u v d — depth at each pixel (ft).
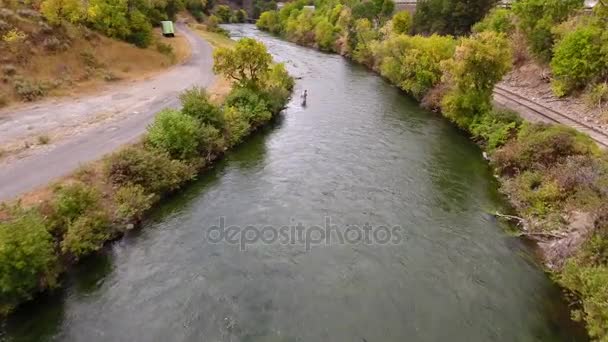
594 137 79.97
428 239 60.39
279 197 71.61
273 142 97.86
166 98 110.93
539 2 124.26
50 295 48.39
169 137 77.87
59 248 51.70
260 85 118.83
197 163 80.02
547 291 50.21
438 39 136.36
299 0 379.55
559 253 54.65
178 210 67.21
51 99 103.96
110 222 58.08
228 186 75.66
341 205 69.21
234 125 96.43
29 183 64.44
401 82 151.74
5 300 44.93
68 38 125.29
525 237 60.90
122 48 144.46
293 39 294.05
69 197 55.01
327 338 42.68
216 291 49.06
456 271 53.57
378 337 43.04
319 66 199.21
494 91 120.26
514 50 136.36
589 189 59.31
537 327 44.73
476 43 98.27
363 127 108.99
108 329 43.62
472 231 62.54
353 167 84.07
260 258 55.21
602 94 92.43
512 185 73.87
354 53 217.36
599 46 95.35
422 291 49.88
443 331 44.04
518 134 85.30
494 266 54.65
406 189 75.25
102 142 80.59
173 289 49.34
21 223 46.78
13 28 111.45
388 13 253.65
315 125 110.42
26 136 81.66
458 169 84.07
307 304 47.32
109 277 51.37
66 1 128.77
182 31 240.32
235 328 43.68
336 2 307.17
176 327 43.73
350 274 52.44
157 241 58.75
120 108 101.24
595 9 106.32
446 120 115.55
